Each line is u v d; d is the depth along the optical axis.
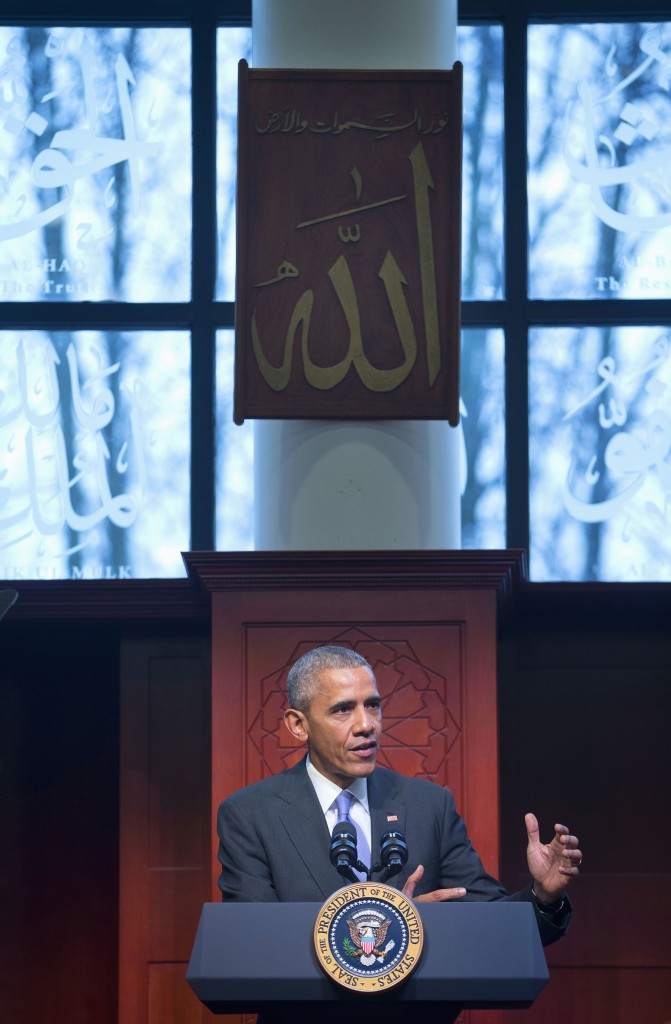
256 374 12.09
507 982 5.52
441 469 12.30
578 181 15.44
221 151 15.60
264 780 8.07
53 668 14.02
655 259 15.27
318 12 12.66
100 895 13.80
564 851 6.93
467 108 15.62
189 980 5.52
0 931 13.66
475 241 15.40
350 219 12.30
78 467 14.87
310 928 5.64
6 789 13.84
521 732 13.26
